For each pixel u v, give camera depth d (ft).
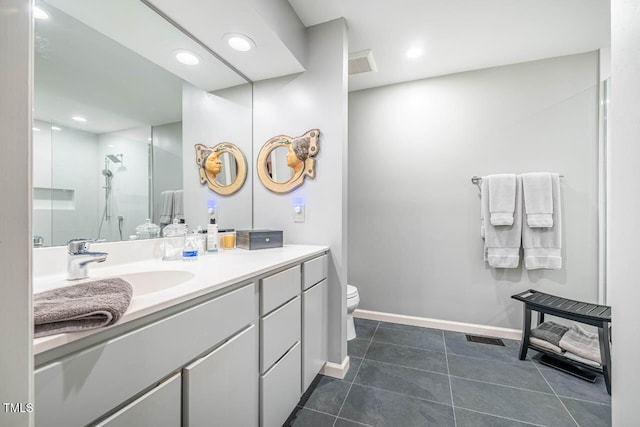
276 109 6.00
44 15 3.16
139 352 1.98
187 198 5.06
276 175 6.02
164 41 4.49
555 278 6.70
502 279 7.13
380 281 8.27
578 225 6.52
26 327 1.16
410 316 7.96
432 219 7.76
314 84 5.64
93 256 3.01
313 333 4.84
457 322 7.51
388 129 8.19
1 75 1.10
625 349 2.30
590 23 5.51
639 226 2.09
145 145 4.36
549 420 4.19
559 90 6.67
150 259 4.16
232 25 4.33
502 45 6.25
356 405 4.55
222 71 5.52
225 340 2.87
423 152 7.84
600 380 5.18
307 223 5.74
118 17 3.85
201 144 5.34
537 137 6.83
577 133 6.53
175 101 4.91
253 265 3.59
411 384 5.11
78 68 3.49
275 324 3.71
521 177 6.72
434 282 7.74
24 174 1.16
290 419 4.22
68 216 3.33
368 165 8.41
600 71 6.35
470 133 7.39
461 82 7.47
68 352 1.62
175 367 2.26
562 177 6.62
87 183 3.55
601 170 6.34
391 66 7.16
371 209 8.37
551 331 5.98
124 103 4.06
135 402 1.97
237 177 6.02
